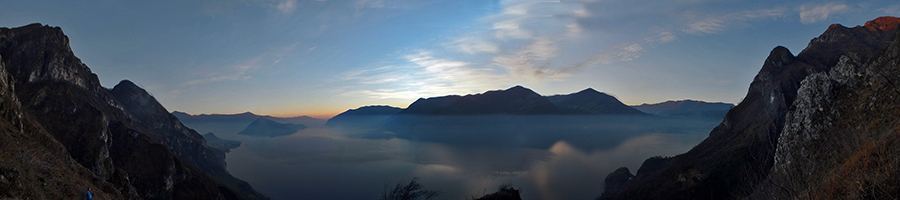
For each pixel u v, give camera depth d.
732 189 80.56
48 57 114.69
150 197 87.00
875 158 15.56
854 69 45.00
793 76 111.50
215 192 107.19
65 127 91.31
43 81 108.88
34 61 111.31
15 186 27.95
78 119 95.38
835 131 39.22
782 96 102.88
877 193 13.52
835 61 122.25
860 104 39.12
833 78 48.38
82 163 74.56
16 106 45.81
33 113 92.19
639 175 126.00
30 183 30.66
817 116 45.44
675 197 86.19
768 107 105.75
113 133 104.31
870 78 40.72
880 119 30.59
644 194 95.50
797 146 46.12
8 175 28.12
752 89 126.12
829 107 44.75
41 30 123.31
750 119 110.62
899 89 32.31
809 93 49.47
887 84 35.50
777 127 94.50
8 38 114.38
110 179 76.75
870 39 127.50
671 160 121.75
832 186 16.91
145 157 98.69
